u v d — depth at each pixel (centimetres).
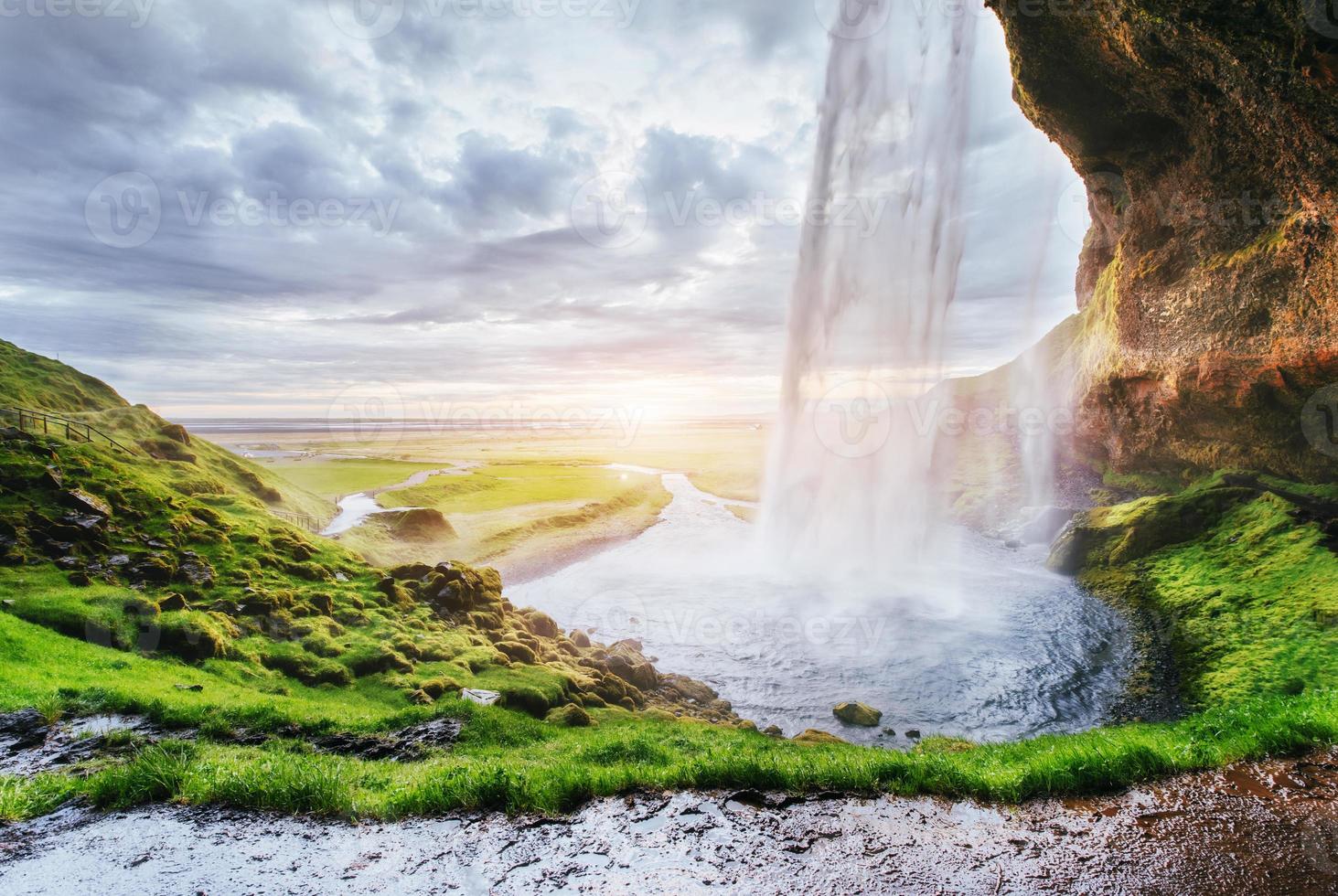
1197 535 4284
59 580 2655
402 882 719
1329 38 2339
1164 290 4769
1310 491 4088
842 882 698
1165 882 678
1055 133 4656
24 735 1486
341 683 2417
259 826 880
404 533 6200
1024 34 3731
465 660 2709
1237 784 894
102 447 4366
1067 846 764
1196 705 2606
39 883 739
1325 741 1008
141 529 3225
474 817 896
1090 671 3194
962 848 770
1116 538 4753
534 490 10062
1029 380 8581
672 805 922
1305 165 3128
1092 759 947
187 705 1750
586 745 1681
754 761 1039
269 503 5775
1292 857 712
